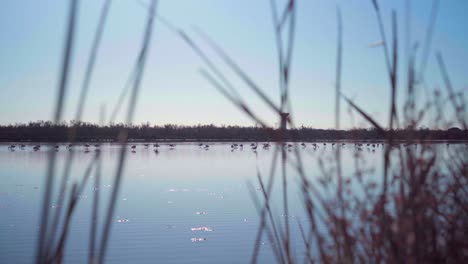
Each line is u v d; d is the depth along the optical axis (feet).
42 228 2.08
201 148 275.39
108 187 74.18
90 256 2.44
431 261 4.04
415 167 4.07
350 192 4.40
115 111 2.46
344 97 4.34
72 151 2.27
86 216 46.65
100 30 2.37
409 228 3.74
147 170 121.29
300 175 4.30
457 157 5.48
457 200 5.38
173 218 49.03
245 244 35.96
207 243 36.86
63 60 2.00
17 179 98.12
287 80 3.76
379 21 4.20
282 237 4.85
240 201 60.70
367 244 4.36
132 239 38.11
